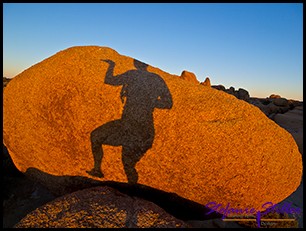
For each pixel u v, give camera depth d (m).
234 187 4.10
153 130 4.16
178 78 4.76
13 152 5.39
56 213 4.02
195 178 4.13
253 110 4.22
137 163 4.34
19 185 6.99
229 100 4.30
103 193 4.42
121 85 4.39
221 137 3.98
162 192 4.52
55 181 5.14
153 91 4.30
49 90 4.66
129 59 5.14
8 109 5.02
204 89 4.46
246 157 3.98
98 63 4.72
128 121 4.27
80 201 4.23
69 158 4.77
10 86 5.05
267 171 4.05
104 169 4.60
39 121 4.77
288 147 4.19
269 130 4.09
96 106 4.38
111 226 3.77
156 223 3.92
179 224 3.98
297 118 19.27
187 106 4.14
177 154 4.09
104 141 4.43
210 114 4.09
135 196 4.67
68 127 4.54
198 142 4.01
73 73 4.60
